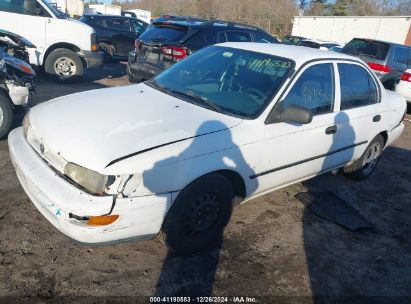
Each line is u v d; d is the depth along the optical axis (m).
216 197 2.91
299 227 3.60
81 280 2.58
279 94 3.17
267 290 2.73
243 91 3.29
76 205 2.28
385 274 3.10
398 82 9.46
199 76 3.63
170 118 2.87
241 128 2.94
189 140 2.65
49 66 8.16
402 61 10.42
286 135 3.24
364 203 4.34
